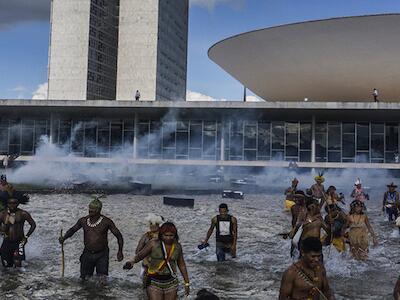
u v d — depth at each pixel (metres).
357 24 46.66
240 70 59.28
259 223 15.47
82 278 7.87
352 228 10.10
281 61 53.53
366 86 51.81
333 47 49.38
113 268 8.90
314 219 8.26
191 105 40.19
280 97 59.41
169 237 5.48
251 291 7.55
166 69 123.50
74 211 17.36
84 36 109.31
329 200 11.55
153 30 116.31
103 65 114.50
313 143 42.84
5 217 8.77
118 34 118.94
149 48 116.50
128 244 11.33
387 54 48.16
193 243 11.77
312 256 4.19
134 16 117.56
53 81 110.12
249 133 43.69
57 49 110.31
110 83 117.25
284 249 11.01
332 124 43.19
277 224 15.27
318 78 53.00
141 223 14.75
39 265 9.02
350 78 51.53
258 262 9.62
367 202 24.86
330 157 42.97
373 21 45.91
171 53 126.62
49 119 44.94
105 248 7.89
